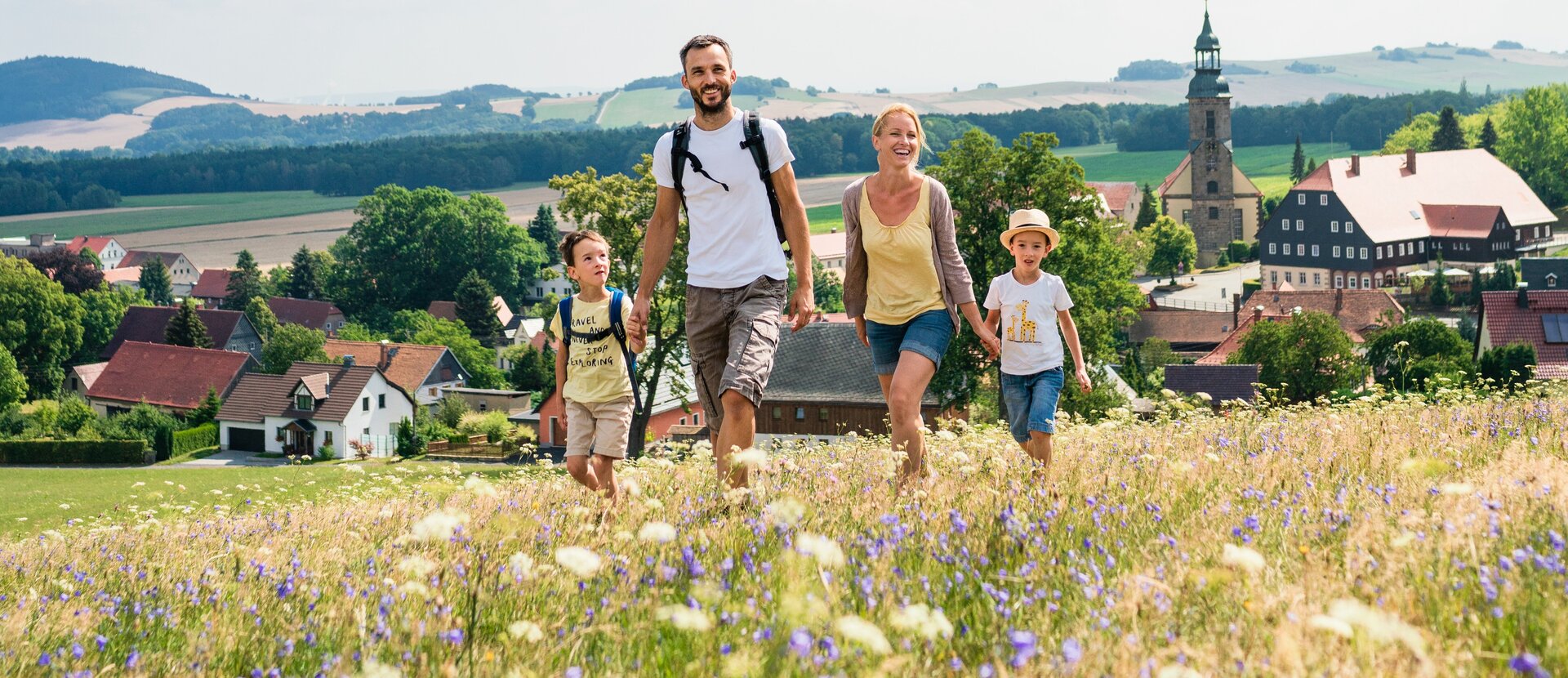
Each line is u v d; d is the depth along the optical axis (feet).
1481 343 199.21
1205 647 9.62
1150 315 331.77
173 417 248.32
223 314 425.69
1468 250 420.36
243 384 243.40
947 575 12.17
